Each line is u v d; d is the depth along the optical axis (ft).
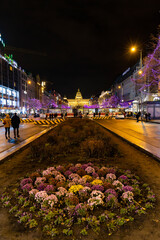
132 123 76.02
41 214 8.49
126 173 13.61
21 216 8.38
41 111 165.58
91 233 7.18
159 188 11.27
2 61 210.38
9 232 7.39
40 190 10.73
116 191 10.57
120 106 258.57
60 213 8.43
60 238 6.97
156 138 32.37
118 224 7.64
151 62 131.44
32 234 7.24
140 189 11.03
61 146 22.47
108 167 15.47
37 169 15.47
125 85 244.63
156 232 7.17
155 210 8.71
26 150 23.85
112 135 37.35
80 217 8.14
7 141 31.76
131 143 25.81
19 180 13.05
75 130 39.88
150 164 16.60
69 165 15.33
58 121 78.79
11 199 10.17
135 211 8.51
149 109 99.96
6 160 18.70
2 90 213.05
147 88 141.08
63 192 10.12
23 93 287.07
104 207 8.93
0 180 13.24
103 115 143.54
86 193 9.89
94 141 20.68
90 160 17.72
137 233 7.13
